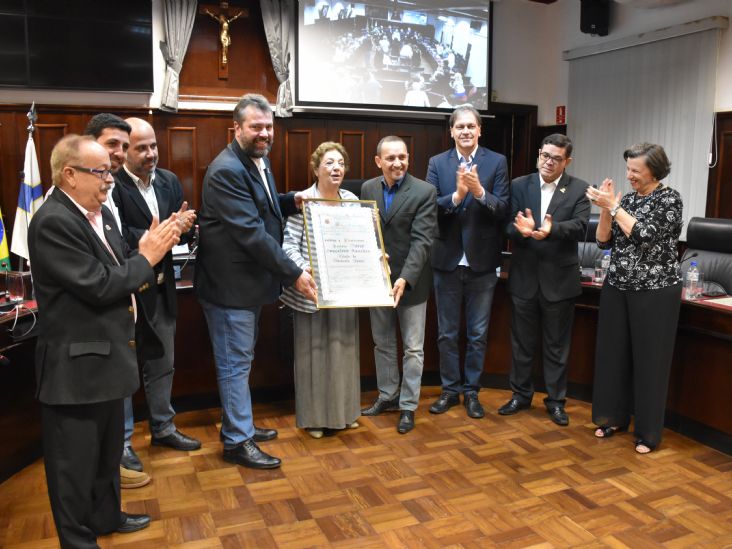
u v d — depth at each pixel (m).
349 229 3.02
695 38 5.40
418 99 6.54
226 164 2.63
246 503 2.50
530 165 7.25
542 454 2.96
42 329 1.85
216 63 5.98
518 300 3.38
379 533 2.29
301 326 3.07
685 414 3.19
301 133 6.29
